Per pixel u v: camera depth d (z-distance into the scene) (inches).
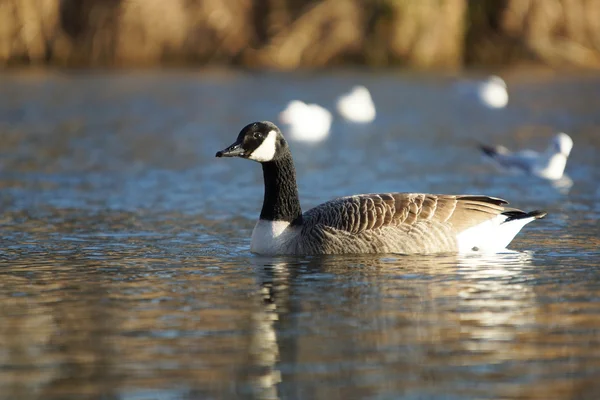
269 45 1919.3
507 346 374.3
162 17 1911.9
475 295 455.2
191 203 775.7
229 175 938.7
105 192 831.1
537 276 495.5
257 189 853.2
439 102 1592.0
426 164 1000.9
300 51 1920.5
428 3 1916.8
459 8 1934.1
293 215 574.2
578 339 382.3
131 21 1907.0
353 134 1282.0
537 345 375.2
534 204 757.9
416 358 361.4
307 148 1149.7
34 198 796.6
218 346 378.3
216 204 771.4
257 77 1868.8
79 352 372.2
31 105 1540.4
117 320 416.5
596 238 609.9
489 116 1425.9
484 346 374.6
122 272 516.4
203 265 534.3
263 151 567.5
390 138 1231.5
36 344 382.3
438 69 1934.1
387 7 1902.1
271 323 409.7
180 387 334.3
